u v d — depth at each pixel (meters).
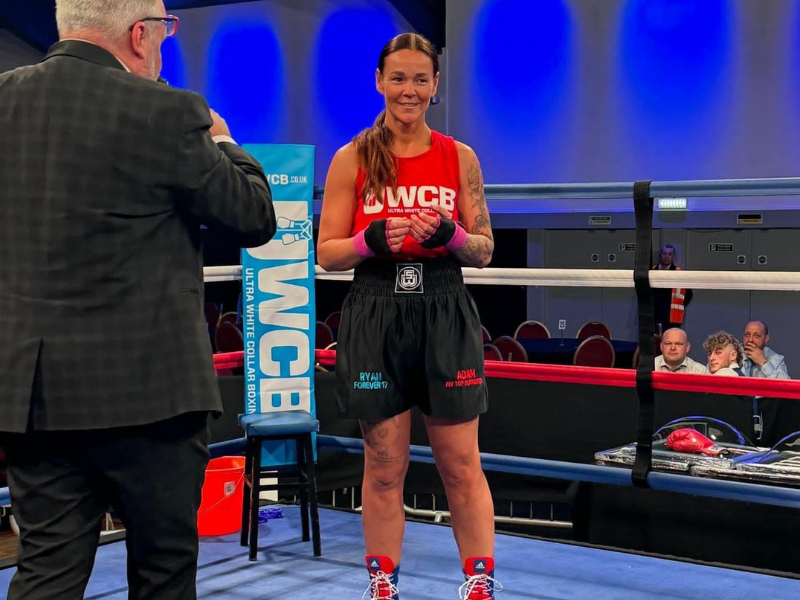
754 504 3.04
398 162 1.98
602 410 3.17
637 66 7.93
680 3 7.71
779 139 7.44
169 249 1.41
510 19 8.44
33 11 8.89
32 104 1.36
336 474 3.50
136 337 1.36
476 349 2.00
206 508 2.91
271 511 3.13
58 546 1.39
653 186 2.28
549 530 3.55
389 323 1.96
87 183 1.33
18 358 1.32
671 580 2.46
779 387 2.13
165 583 1.45
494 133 8.60
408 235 1.94
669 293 8.12
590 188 2.37
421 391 2.01
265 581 2.51
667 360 4.43
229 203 1.43
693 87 7.73
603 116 8.11
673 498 3.19
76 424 1.33
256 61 9.48
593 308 8.57
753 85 7.50
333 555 2.74
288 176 2.98
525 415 3.30
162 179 1.37
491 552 2.06
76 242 1.33
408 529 2.98
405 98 1.93
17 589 1.37
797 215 7.55
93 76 1.37
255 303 2.96
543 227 8.46
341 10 9.03
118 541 2.91
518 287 8.83
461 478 2.03
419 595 2.37
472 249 1.93
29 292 1.34
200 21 9.71
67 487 1.40
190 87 9.87
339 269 2.01
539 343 6.67
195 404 1.39
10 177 1.36
